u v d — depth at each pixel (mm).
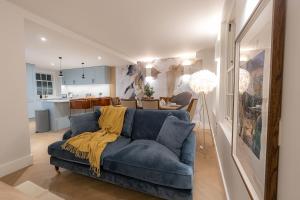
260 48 827
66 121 4992
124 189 1980
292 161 546
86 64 7281
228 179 1784
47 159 2781
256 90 881
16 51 2439
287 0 586
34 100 7016
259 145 815
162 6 2629
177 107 4051
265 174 682
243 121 1133
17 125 2447
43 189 1972
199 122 5438
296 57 532
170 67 6340
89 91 8352
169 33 3795
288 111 575
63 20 3111
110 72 7785
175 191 1595
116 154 1891
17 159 2438
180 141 1979
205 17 2994
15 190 1145
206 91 3168
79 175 2277
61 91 8961
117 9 2713
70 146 2113
